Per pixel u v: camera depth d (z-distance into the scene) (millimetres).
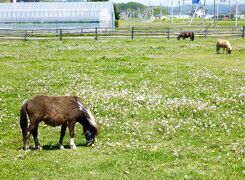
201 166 13250
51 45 55969
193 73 32625
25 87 26984
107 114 19953
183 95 24141
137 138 16344
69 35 71625
